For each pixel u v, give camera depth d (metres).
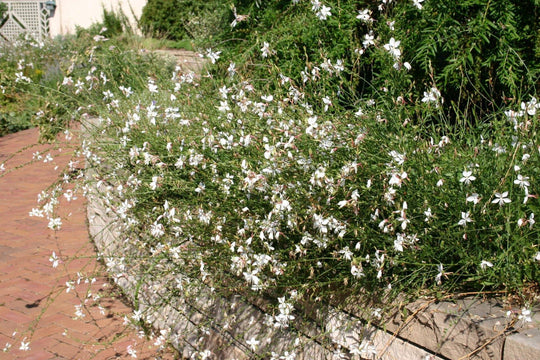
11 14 19.39
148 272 3.25
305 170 2.73
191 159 3.11
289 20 4.61
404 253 2.48
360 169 2.68
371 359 2.55
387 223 2.54
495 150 2.57
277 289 3.06
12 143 8.89
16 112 10.02
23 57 11.73
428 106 2.88
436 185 2.51
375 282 2.53
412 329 2.37
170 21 14.98
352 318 2.68
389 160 2.61
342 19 4.08
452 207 2.51
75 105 6.09
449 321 2.21
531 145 2.43
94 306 4.30
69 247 5.34
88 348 3.75
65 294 4.49
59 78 10.09
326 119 2.92
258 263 2.70
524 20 3.72
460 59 3.57
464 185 2.46
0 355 3.67
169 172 3.26
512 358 1.98
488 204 2.38
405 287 2.52
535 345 1.91
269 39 4.46
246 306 3.25
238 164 3.04
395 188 2.54
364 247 2.54
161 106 4.04
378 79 3.79
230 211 3.13
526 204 2.37
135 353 3.60
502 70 3.57
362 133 2.73
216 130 3.35
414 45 3.83
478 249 2.38
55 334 3.93
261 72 4.23
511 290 2.33
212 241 3.21
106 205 4.27
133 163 3.72
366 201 2.63
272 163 2.75
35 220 6.00
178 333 3.75
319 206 2.59
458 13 3.79
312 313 2.91
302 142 2.82
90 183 4.44
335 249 2.77
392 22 2.99
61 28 19.92
